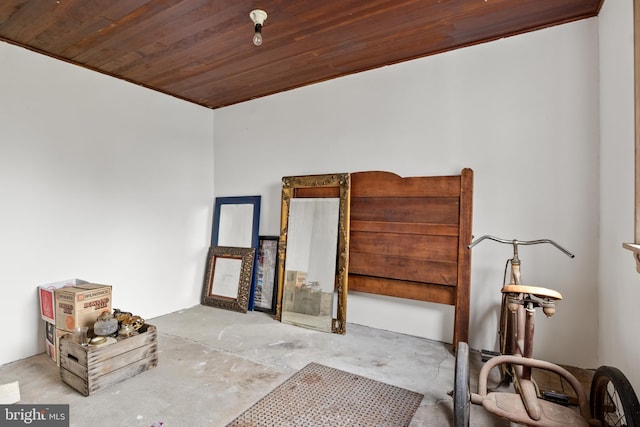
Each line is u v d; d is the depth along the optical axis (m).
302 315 3.37
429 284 2.91
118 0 2.12
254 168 4.09
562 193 2.53
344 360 2.62
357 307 3.41
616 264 2.02
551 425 1.54
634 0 1.65
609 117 2.16
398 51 2.94
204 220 4.29
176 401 2.05
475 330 2.84
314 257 3.38
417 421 1.88
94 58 2.94
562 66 2.52
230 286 3.99
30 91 2.75
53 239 2.89
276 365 2.52
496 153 2.76
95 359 2.13
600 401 1.68
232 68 3.22
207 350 2.79
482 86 2.80
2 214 2.60
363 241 3.21
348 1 2.17
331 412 1.95
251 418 1.89
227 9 2.23
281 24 2.44
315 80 3.58
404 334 3.15
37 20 2.35
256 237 3.96
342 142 3.48
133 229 3.50
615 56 2.05
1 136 2.59
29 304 2.73
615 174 2.05
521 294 1.93
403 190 3.02
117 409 1.96
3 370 2.46
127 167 3.45
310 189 3.51
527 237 2.64
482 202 2.81
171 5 2.18
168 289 3.84
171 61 3.04
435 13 2.34
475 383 2.30
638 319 1.65
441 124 2.97
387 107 3.22
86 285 2.70
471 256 2.82
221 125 4.37
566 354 2.50
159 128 3.77
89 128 3.13
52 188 2.88
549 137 2.57
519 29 2.60
